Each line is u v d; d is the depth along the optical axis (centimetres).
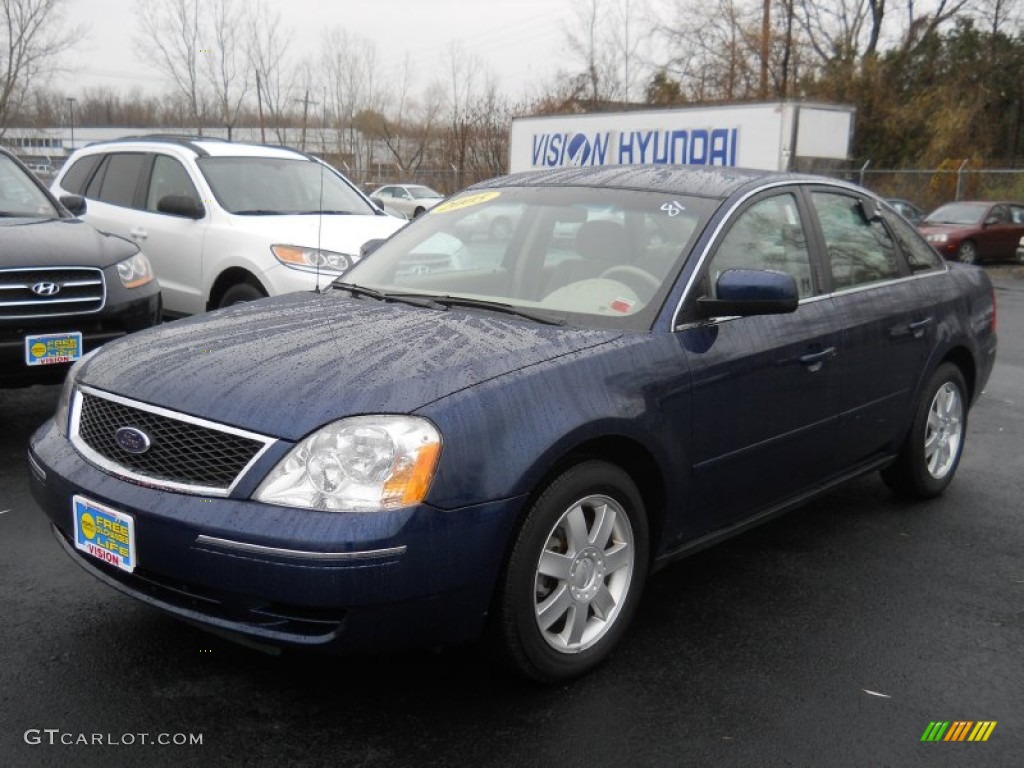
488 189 458
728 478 372
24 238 560
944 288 514
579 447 312
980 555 453
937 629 374
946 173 2850
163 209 801
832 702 318
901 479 511
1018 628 377
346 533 264
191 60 2670
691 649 352
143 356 330
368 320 351
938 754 291
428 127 3300
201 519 274
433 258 418
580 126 2194
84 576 393
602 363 321
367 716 301
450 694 314
